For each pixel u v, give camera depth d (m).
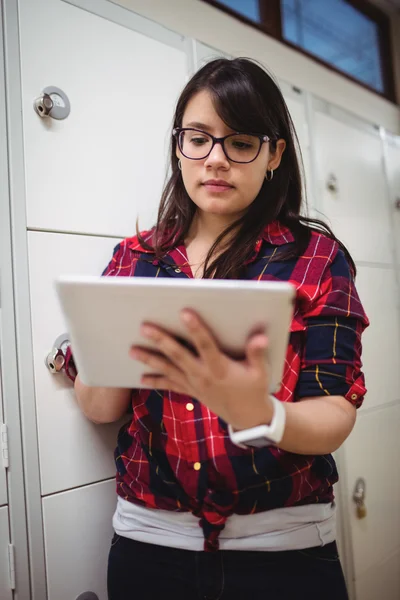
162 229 0.98
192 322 0.49
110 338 0.55
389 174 2.08
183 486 0.80
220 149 0.81
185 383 0.57
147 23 1.28
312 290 0.78
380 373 1.82
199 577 0.79
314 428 0.65
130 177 1.20
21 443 0.96
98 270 1.12
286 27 1.93
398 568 1.79
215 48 1.46
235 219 0.91
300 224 0.89
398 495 1.83
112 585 0.91
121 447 0.96
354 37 2.36
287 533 0.79
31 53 1.04
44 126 1.05
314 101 1.74
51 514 0.99
